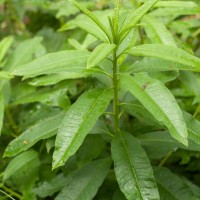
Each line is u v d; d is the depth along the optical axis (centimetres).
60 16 104
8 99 88
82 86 90
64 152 60
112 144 67
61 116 70
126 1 90
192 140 69
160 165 81
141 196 62
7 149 69
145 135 72
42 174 80
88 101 63
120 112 76
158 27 75
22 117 91
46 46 107
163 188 72
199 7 80
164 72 71
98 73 66
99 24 63
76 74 77
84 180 69
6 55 110
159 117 58
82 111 62
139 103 70
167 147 71
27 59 89
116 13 63
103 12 79
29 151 79
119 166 65
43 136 69
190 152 80
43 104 86
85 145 74
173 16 91
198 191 79
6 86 88
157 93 60
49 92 82
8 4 116
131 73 70
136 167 65
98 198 76
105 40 65
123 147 67
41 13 120
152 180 63
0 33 120
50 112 84
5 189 80
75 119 61
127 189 63
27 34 118
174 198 71
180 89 83
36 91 88
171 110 59
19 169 79
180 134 57
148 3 63
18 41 113
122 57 70
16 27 124
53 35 110
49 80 75
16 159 77
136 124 81
